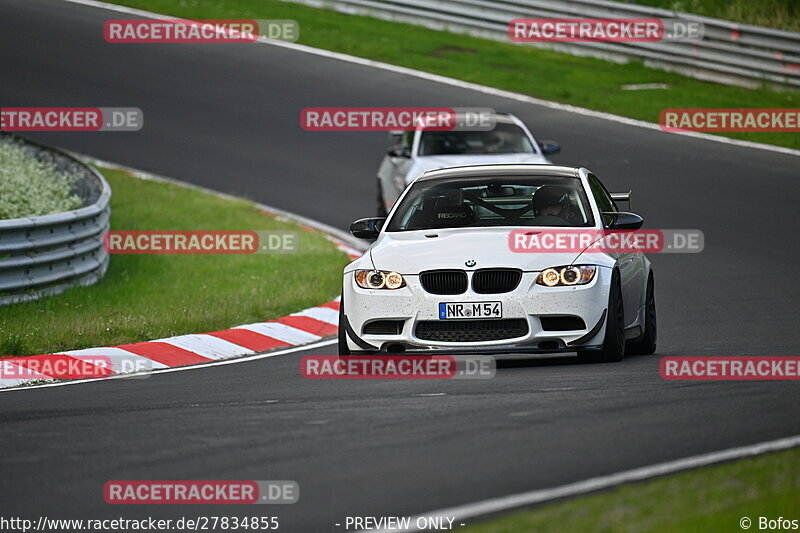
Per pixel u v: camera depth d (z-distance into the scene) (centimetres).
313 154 7962
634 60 10012
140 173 7475
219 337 4062
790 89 9238
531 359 3406
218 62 10031
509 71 9750
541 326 3061
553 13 10331
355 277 3184
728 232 6012
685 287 4972
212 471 2062
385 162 6444
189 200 6825
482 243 3167
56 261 4503
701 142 8012
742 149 7850
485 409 2503
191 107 8938
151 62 10006
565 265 3095
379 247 3284
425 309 3069
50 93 9125
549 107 8800
